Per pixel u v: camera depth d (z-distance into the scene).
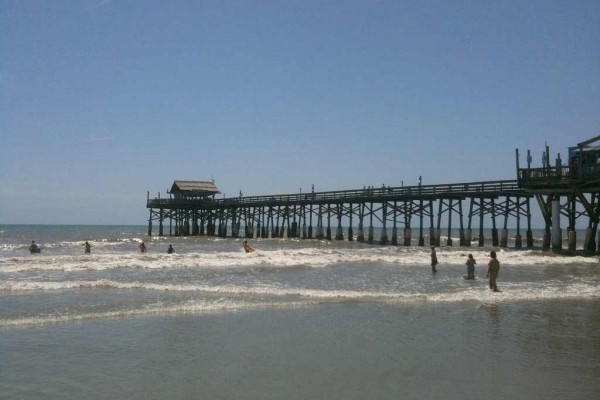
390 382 7.66
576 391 7.38
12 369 8.02
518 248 36.06
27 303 13.39
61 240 59.69
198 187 68.62
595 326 11.58
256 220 60.84
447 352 9.31
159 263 24.83
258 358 8.81
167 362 8.52
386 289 17.23
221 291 15.95
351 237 47.97
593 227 29.92
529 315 12.78
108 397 6.93
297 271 22.95
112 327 10.87
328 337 10.34
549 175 30.78
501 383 7.67
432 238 39.72
